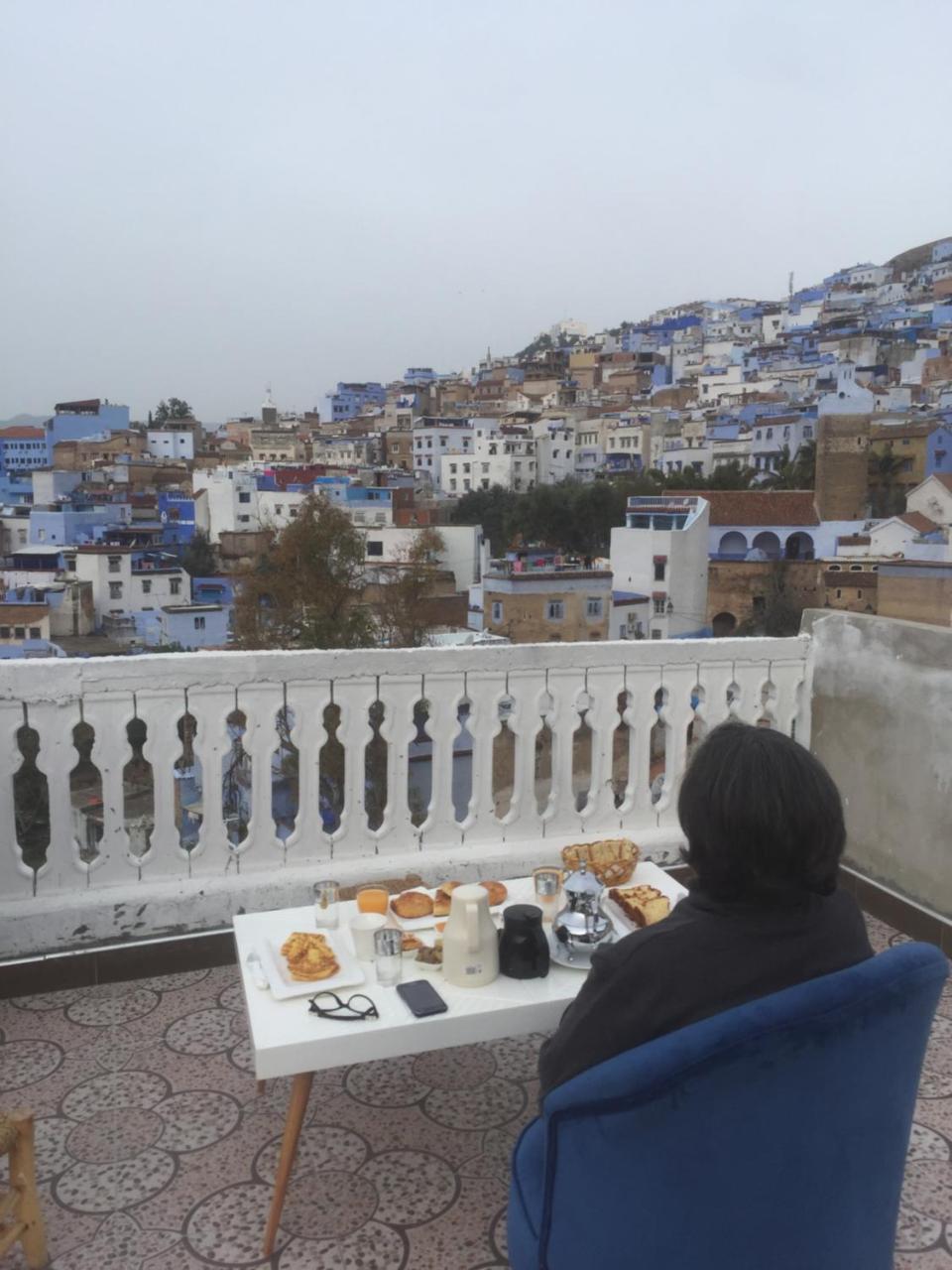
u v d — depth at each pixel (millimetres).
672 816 4586
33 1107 2877
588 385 153000
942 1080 3072
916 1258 2357
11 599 54125
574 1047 1715
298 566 36625
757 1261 1556
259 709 3822
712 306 181250
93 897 3641
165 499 78562
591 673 4309
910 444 67438
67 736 3594
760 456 86125
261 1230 2402
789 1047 1411
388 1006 2328
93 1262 2291
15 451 111062
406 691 4016
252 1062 3123
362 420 150250
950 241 166375
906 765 4148
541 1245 1701
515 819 4301
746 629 57844
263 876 3867
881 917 4266
